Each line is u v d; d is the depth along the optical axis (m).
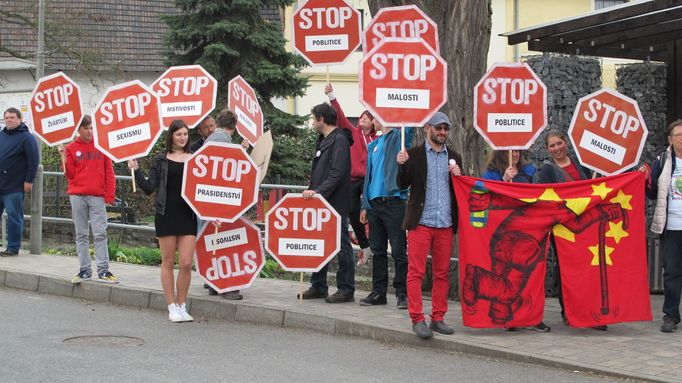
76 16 24.50
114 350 7.33
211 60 21.62
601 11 9.68
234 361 7.05
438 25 9.95
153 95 9.30
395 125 8.11
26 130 12.16
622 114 8.67
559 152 8.65
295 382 6.40
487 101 8.36
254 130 10.51
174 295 8.99
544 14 30.16
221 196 9.02
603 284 8.23
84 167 10.14
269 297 9.65
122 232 14.69
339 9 9.70
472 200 8.09
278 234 9.19
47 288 10.46
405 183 7.90
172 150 9.02
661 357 7.11
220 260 9.44
